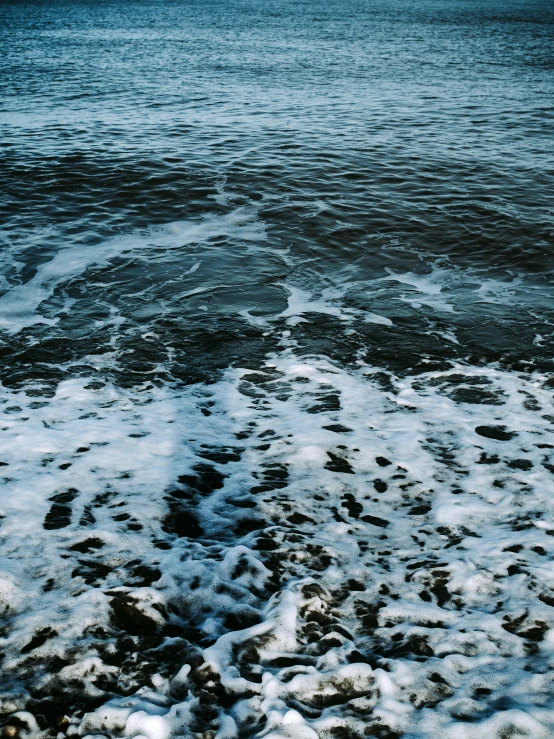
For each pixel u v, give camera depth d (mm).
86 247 8758
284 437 4629
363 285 7805
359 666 2668
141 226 9594
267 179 11523
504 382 5625
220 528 3639
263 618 2945
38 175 11469
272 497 3924
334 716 2461
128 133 14445
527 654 2764
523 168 12344
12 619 2885
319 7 56938
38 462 4199
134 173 11648
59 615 2914
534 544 3479
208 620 2947
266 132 14688
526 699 2527
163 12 48875
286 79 21828
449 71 24344
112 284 7637
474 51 30078
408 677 2635
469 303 7316
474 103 18344
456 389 5488
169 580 3166
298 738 2354
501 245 8977
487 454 4418
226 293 7484
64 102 17641
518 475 4172
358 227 9523
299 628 2879
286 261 8438
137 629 2873
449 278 8039
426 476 4160
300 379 5645
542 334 6598
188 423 4840
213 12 49594
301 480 4113
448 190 11070
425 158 12859
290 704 2512
